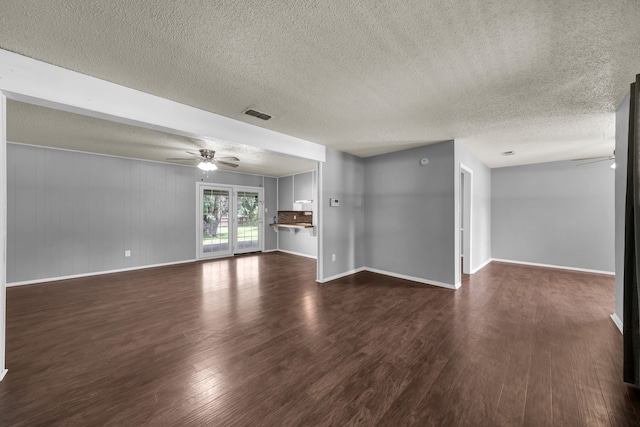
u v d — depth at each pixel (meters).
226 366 2.01
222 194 6.83
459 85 2.19
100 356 2.14
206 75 2.04
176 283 4.33
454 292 3.77
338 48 1.70
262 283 4.32
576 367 1.98
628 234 1.86
